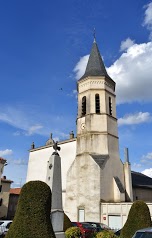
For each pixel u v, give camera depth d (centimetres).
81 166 2728
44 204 957
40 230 894
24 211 924
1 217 3741
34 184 986
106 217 2384
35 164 3444
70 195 2691
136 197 3177
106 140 2797
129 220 1342
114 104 3134
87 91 3056
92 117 2886
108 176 2648
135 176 3762
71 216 2588
